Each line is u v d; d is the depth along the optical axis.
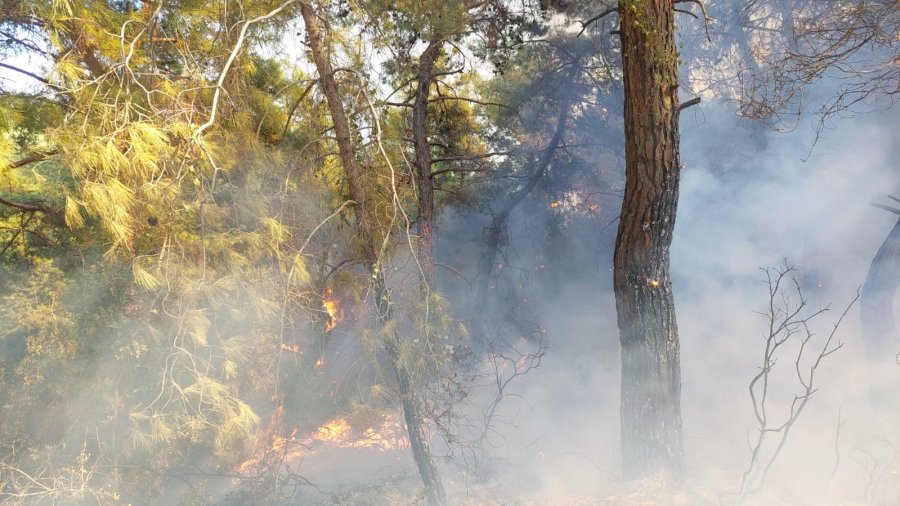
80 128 4.72
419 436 6.10
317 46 5.90
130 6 7.03
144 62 5.94
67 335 6.31
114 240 5.23
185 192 5.41
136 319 6.14
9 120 5.98
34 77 6.30
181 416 5.45
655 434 6.39
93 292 6.47
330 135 6.27
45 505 5.55
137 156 4.55
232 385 5.68
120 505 5.89
